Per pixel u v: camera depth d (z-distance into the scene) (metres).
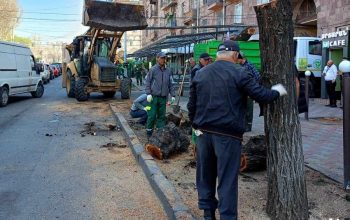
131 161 7.59
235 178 4.04
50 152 8.43
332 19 20.67
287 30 4.21
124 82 20.08
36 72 21.25
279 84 4.10
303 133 9.53
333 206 4.74
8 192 5.85
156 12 66.31
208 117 4.04
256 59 11.70
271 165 4.43
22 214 5.04
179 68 26.06
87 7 17.55
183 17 49.59
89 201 5.49
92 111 15.59
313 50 19.16
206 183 4.29
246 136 8.76
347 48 17.22
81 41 20.02
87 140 9.74
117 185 6.17
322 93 18.91
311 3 24.48
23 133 10.73
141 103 11.38
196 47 15.39
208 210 4.29
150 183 6.16
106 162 7.56
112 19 17.94
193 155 7.32
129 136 9.22
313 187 5.40
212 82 4.02
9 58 17.72
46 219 4.88
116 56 21.67
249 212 4.64
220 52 4.15
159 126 9.16
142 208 5.22
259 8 4.33
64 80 24.81
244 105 4.09
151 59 37.69
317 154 7.32
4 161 7.65
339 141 8.52
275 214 4.40
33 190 5.94
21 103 18.66
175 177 6.13
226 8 35.72
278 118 4.30
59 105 17.67
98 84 19.19
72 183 6.28
